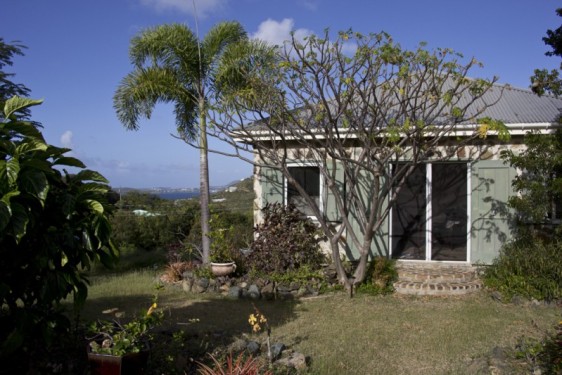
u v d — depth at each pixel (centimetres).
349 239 1112
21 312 471
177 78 1209
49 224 486
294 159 1138
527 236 966
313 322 757
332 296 928
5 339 488
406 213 1130
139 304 876
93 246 496
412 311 815
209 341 625
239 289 940
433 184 1118
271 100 937
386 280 959
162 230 1631
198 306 866
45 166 460
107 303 883
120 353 451
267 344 573
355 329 715
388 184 996
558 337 520
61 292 477
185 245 1245
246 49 1155
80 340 546
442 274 973
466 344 643
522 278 866
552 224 1000
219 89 1198
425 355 605
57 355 518
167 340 611
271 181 1170
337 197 968
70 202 476
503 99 1259
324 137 998
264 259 1008
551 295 832
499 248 1055
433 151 998
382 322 752
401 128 823
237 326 729
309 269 986
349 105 1015
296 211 1072
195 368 536
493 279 912
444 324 737
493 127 786
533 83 927
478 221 1073
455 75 872
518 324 732
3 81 1275
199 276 1014
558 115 1062
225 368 520
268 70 973
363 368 562
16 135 484
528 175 1023
